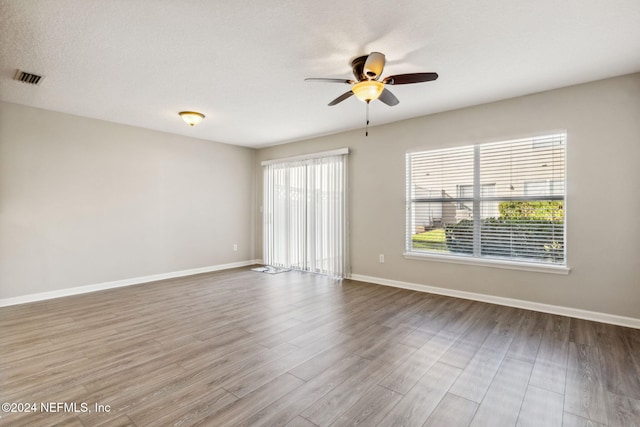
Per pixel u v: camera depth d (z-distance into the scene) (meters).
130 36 2.41
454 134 4.14
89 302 3.95
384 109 4.12
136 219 4.97
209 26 2.28
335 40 2.48
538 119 3.56
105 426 1.71
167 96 3.66
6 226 3.84
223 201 6.17
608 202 3.20
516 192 3.76
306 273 5.68
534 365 2.37
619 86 3.14
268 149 6.55
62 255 4.25
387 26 2.29
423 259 4.43
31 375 2.23
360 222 5.08
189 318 3.37
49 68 2.93
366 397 1.97
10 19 2.16
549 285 3.52
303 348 2.65
